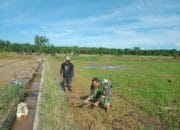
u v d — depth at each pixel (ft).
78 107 45.55
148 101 51.83
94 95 44.80
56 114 35.19
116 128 35.40
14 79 78.48
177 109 45.73
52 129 30.25
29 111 42.60
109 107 43.50
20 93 51.13
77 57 276.82
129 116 41.14
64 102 43.91
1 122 32.86
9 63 173.06
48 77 74.08
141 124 37.22
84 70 126.62
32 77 87.15
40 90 54.39
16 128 35.47
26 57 268.21
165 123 38.11
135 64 192.95
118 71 124.16
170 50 407.03
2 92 48.19
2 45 381.40
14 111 40.19
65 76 62.03
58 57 272.10
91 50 401.29
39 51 400.47
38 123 32.63
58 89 55.67
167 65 185.37
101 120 38.65
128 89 66.33
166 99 53.98
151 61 247.29
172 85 75.77
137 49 410.93
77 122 37.58
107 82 43.04
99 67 155.12
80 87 68.08
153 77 99.25
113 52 401.90
